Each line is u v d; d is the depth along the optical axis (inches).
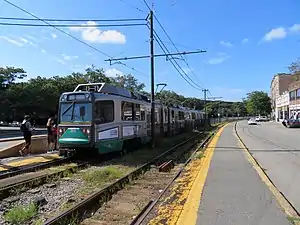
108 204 338.0
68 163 613.0
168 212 276.2
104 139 661.9
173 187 383.9
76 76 2792.8
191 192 331.3
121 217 294.2
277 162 562.9
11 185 403.2
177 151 856.9
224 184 366.3
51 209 324.5
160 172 538.0
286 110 3437.5
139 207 321.7
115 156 724.0
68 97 658.2
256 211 261.0
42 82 2790.4
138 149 865.5
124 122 744.3
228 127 2331.4
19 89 2625.5
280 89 4269.2
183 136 1411.2
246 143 951.6
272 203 284.7
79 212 302.0
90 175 473.1
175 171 545.3
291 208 269.6
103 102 668.7
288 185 377.4
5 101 2522.1
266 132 1565.0
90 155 692.1
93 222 279.0
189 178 428.1
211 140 1109.1
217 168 486.0
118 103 717.9
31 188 414.6
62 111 660.1
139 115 853.8
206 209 267.7
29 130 703.7
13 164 563.5
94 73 2677.2
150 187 422.6
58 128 658.2
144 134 892.6
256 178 401.4
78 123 639.8
